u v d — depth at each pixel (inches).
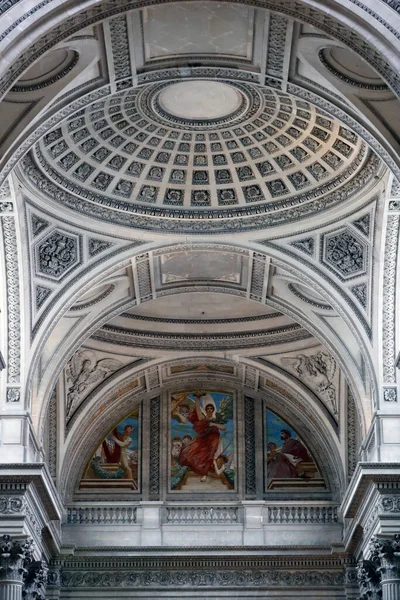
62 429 1755.7
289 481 1824.6
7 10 894.4
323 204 1363.2
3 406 1417.3
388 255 1366.9
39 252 1389.0
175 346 1769.2
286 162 1330.0
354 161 1293.1
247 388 1861.5
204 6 981.8
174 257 1487.5
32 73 1010.7
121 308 1550.2
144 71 1073.5
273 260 1429.6
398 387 1418.6
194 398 1871.3
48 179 1315.2
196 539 1752.0
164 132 1286.9
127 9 951.6
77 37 984.3
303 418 1840.6
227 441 1849.2
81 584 1712.6
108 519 1769.2
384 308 1405.0
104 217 1385.3
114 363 1769.2
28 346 1419.8
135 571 1718.8
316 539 1749.5
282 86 1080.8
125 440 1846.7
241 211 1393.9
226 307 1729.8
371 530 1457.9
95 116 1227.9
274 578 1711.4
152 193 1378.0
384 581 1371.8
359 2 913.5
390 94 1008.9
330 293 1417.3
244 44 1040.2
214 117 1258.0
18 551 1374.3
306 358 1754.4
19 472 1382.9
